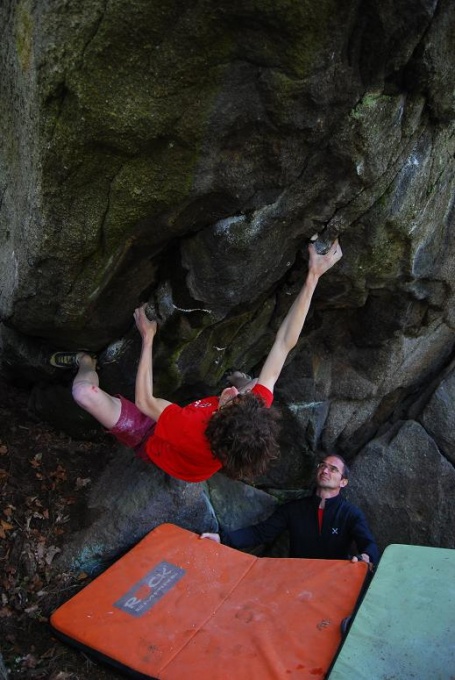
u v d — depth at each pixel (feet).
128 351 10.54
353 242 9.49
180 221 7.98
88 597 10.12
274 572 10.53
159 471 12.29
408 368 13.64
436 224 10.00
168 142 6.97
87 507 12.03
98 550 11.37
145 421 10.03
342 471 12.71
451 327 12.93
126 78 6.46
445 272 11.05
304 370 13.10
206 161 7.19
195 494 12.34
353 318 12.31
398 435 13.85
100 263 8.36
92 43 6.22
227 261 8.60
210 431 8.32
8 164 8.55
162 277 9.29
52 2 6.14
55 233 7.88
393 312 11.72
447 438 13.50
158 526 11.66
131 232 7.95
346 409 13.87
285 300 10.70
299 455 13.85
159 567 10.71
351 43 6.70
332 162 7.89
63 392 12.06
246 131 7.08
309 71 6.60
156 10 5.97
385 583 9.70
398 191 8.86
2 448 12.25
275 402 13.39
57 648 9.71
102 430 12.88
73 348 10.61
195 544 11.24
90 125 6.75
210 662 8.87
